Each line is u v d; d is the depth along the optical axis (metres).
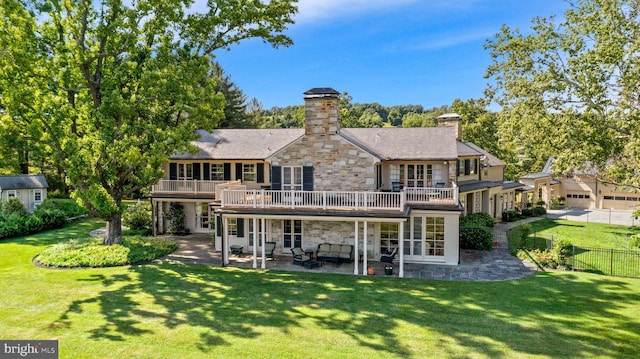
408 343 10.76
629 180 19.52
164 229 27.91
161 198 26.33
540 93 22.45
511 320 12.37
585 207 44.06
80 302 13.88
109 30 19.16
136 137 19.45
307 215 18.22
